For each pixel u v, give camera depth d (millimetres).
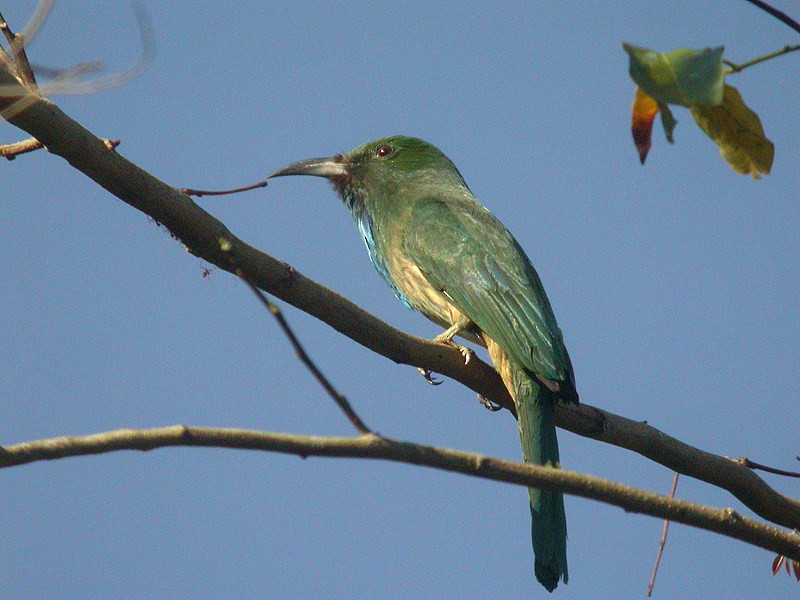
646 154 7434
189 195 9727
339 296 9883
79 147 8867
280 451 6590
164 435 6480
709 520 7773
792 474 10930
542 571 10211
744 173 7504
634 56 6566
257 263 9516
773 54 6770
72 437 6418
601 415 11250
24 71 8516
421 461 6766
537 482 7047
